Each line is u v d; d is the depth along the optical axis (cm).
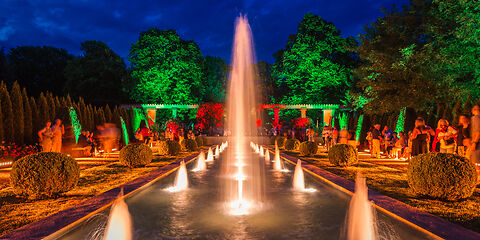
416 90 2234
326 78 4166
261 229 489
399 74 2322
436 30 2256
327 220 534
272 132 3972
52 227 454
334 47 4309
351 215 564
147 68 4225
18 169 652
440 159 643
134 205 639
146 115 3712
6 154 1241
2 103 1582
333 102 4316
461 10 2108
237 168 1279
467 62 2022
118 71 4181
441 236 416
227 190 799
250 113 4466
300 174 1006
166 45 4306
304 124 3409
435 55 2114
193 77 4522
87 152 1753
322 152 2059
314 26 4191
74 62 4097
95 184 839
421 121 1157
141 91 4181
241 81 4447
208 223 520
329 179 884
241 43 2269
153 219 540
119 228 488
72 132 1662
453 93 2059
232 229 489
